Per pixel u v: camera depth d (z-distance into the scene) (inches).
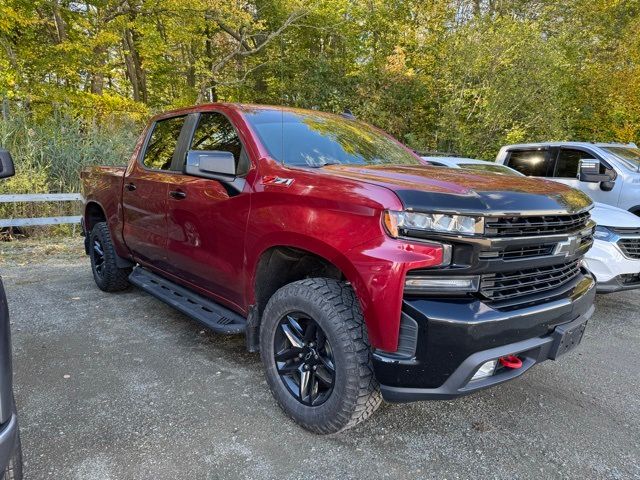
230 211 110.3
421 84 667.4
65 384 115.6
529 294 89.3
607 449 96.4
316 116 138.9
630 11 697.6
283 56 768.9
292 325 98.7
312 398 96.4
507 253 83.7
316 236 88.6
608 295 217.2
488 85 586.6
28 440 92.7
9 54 466.9
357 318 88.0
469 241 78.0
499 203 81.9
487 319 79.0
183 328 155.6
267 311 102.6
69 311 169.6
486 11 757.9
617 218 178.5
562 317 92.2
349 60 751.1
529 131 584.4
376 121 677.3
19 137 337.4
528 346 86.7
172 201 133.0
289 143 116.1
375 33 723.4
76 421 99.8
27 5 475.8
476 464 90.0
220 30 767.1
